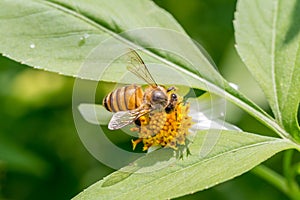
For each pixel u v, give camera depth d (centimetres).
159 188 17
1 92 25
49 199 25
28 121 25
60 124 25
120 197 17
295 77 18
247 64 19
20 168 25
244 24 19
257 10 19
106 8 19
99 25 19
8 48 19
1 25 19
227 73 24
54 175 25
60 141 25
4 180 25
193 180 17
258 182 25
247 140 17
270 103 18
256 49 19
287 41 19
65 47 19
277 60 19
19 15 19
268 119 18
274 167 25
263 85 19
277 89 18
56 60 19
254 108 18
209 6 26
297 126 18
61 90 26
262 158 17
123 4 19
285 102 18
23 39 19
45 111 26
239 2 20
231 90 19
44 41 19
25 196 25
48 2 19
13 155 24
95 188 17
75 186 25
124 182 17
